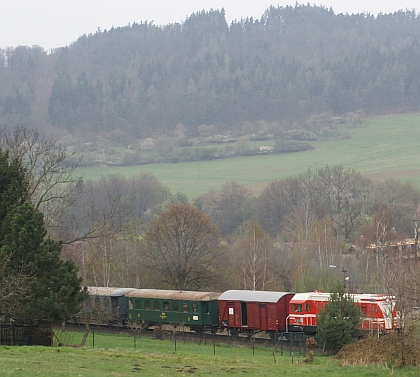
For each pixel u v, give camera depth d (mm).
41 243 62812
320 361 55469
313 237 135375
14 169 65375
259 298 80125
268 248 128500
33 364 42500
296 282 111188
